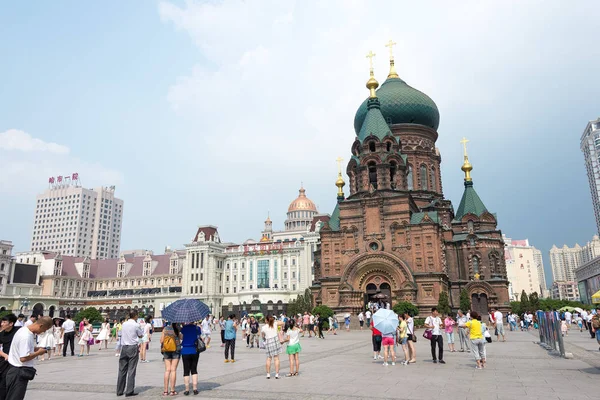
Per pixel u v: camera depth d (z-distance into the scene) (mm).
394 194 79812
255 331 48750
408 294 72312
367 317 71188
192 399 19578
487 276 88812
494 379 23328
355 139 87812
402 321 30359
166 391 20625
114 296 175500
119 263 182625
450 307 76812
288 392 20422
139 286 176500
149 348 48094
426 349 40406
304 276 155125
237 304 162125
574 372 25469
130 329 20984
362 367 28469
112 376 26766
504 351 37531
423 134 97500
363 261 76125
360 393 19875
